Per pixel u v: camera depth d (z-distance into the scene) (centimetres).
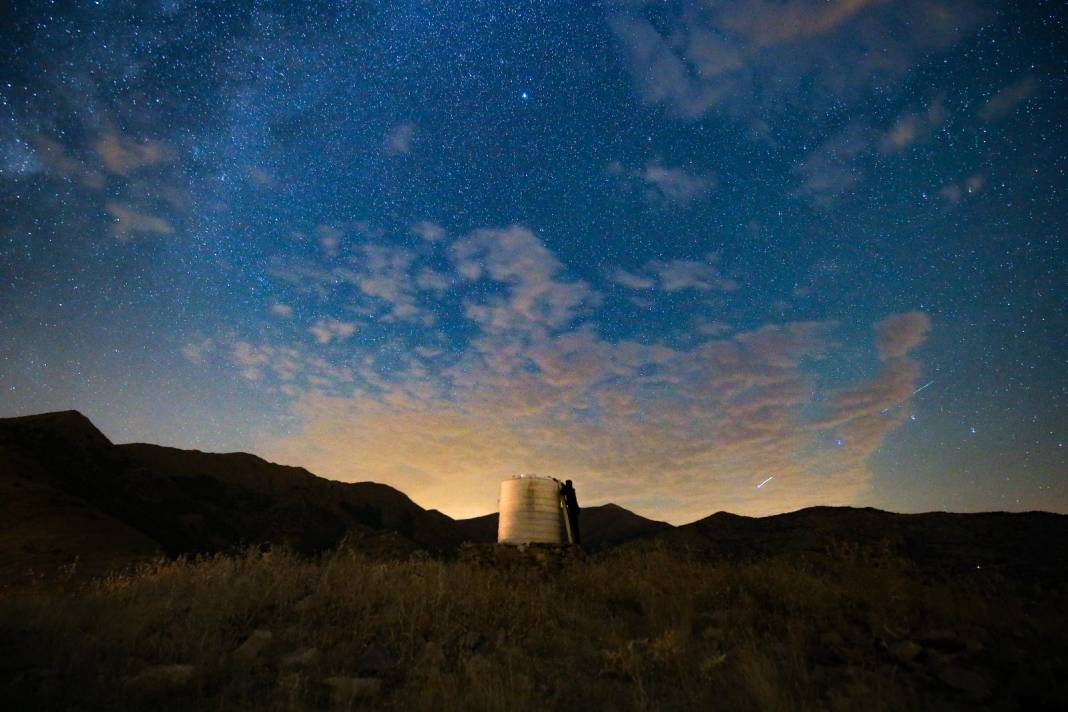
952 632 747
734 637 777
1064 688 550
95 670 593
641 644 741
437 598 902
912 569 1121
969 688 577
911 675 619
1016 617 825
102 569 1856
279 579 961
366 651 711
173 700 549
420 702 556
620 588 1089
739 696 574
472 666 647
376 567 1123
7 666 583
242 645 704
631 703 575
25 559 1911
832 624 828
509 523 1762
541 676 659
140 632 716
